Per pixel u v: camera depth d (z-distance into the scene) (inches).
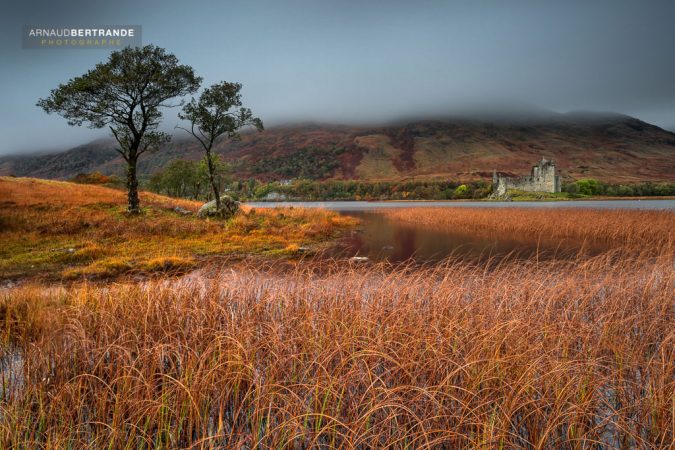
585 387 174.2
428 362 184.2
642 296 305.7
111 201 1277.1
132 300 268.4
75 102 1057.5
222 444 146.1
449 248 821.2
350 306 261.3
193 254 684.7
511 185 6309.1
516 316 238.8
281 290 293.4
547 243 883.4
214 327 223.6
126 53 1081.4
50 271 522.3
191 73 1175.6
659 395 164.9
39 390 173.0
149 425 152.2
